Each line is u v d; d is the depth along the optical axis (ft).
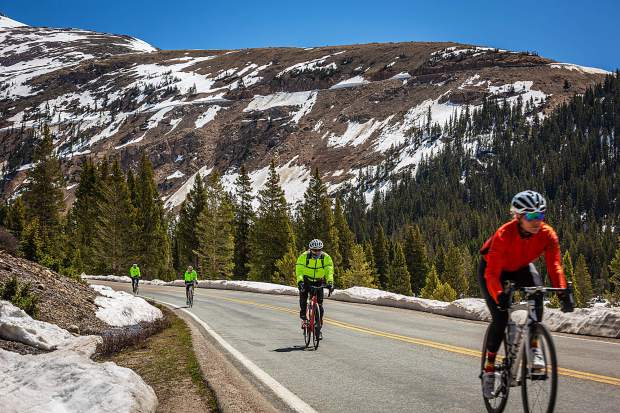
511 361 13.10
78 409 12.85
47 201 205.98
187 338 35.45
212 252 226.58
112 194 223.92
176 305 78.84
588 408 14.24
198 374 21.09
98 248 222.69
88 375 14.37
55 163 209.15
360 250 229.86
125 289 128.57
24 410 12.55
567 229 485.56
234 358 25.95
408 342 30.40
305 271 29.76
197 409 15.52
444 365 22.44
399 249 280.51
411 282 313.32
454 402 15.83
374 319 46.70
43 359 16.69
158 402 16.19
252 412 14.85
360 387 18.53
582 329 32.45
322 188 228.63
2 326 28.53
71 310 42.29
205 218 226.17
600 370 19.76
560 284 12.88
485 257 14.46
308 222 228.63
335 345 29.99
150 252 244.42
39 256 63.57
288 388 18.67
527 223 12.80
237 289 129.08
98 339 32.60
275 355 26.84
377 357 25.20
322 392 17.93
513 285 13.02
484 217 554.87
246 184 254.47
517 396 15.66
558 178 652.48
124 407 12.78
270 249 217.36
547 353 11.32
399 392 17.47
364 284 224.74
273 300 83.30
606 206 578.66
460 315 48.60
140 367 24.41
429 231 528.22
